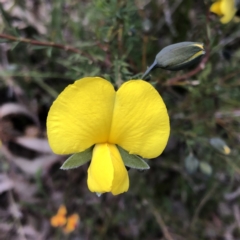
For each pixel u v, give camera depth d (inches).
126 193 4.9
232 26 4.4
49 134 2.3
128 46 4.1
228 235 5.2
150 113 2.4
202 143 4.3
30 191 5.0
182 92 5.2
